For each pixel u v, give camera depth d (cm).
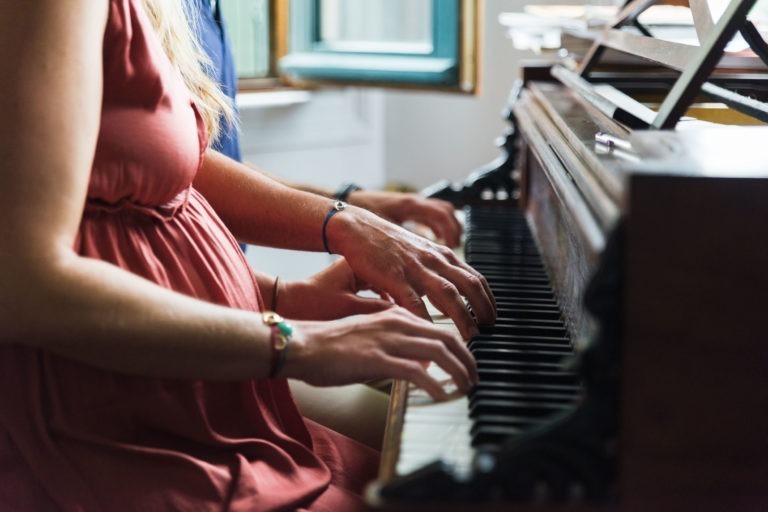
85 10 83
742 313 66
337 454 107
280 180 160
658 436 67
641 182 65
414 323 88
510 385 88
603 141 93
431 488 65
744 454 67
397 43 272
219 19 164
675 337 66
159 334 81
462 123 332
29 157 79
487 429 77
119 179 90
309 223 118
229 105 149
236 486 89
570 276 110
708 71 89
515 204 187
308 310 121
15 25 80
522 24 186
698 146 76
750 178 65
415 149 345
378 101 338
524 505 66
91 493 87
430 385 84
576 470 66
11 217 78
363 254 112
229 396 96
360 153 336
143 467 88
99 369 89
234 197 124
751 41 98
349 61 278
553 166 105
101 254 91
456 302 104
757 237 65
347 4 285
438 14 258
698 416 67
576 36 171
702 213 65
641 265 66
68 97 80
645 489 67
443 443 76
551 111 132
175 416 91
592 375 66
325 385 85
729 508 67
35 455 88
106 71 89
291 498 91
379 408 124
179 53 116
